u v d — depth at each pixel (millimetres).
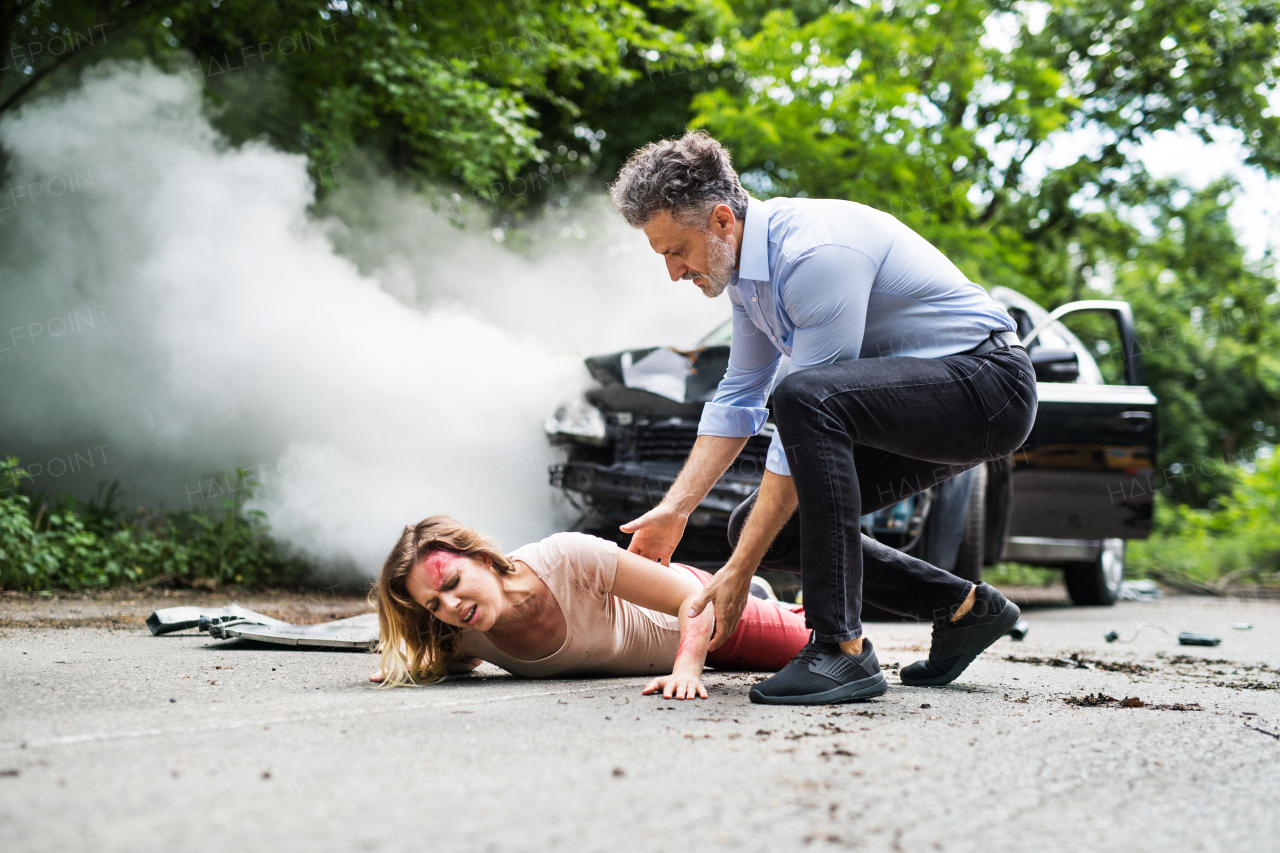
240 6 6875
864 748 1579
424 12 7398
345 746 1502
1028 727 1820
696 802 1232
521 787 1279
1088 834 1172
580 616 2346
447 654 2416
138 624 3801
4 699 1922
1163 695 2449
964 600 2363
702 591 2162
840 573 2037
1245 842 1163
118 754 1436
